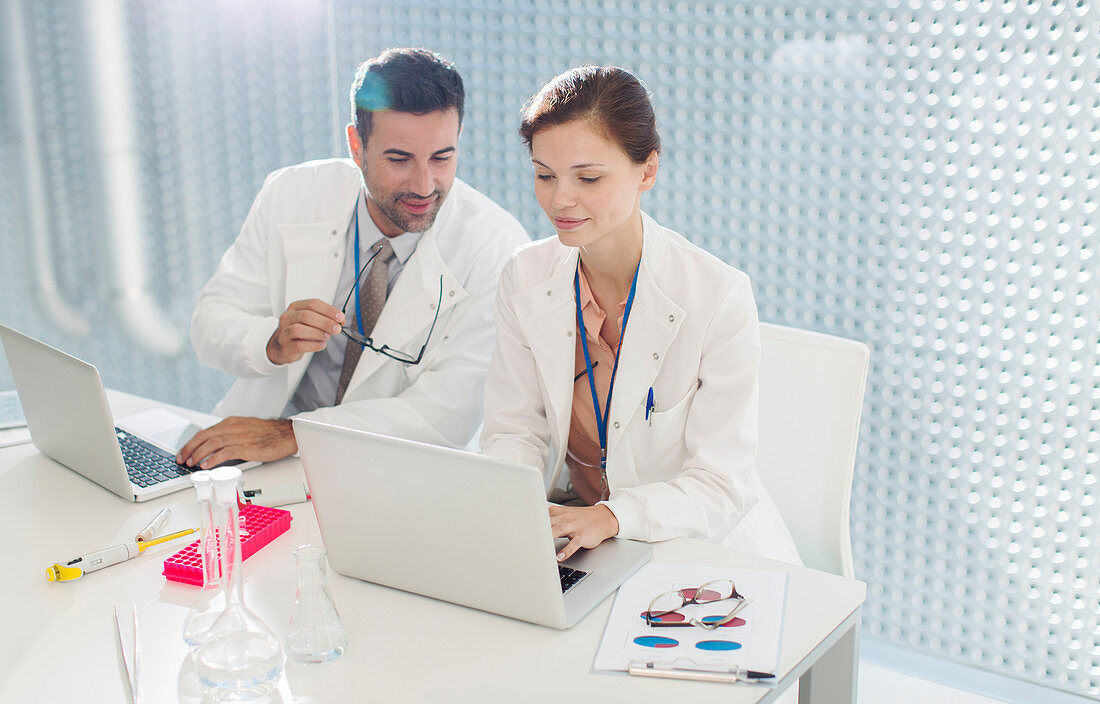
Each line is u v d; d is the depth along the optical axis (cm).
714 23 224
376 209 194
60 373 150
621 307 159
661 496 142
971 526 216
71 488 158
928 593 223
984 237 204
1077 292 197
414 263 192
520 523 110
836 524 169
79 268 307
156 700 103
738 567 130
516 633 115
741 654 108
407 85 172
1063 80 191
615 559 131
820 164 218
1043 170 197
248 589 126
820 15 212
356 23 280
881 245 215
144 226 308
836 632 121
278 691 104
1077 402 200
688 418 155
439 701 102
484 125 264
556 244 165
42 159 297
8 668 109
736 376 150
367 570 127
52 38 289
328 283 198
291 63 290
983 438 211
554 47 247
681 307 152
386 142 176
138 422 184
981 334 207
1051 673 213
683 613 117
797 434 170
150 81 298
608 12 238
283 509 147
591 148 137
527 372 168
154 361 319
